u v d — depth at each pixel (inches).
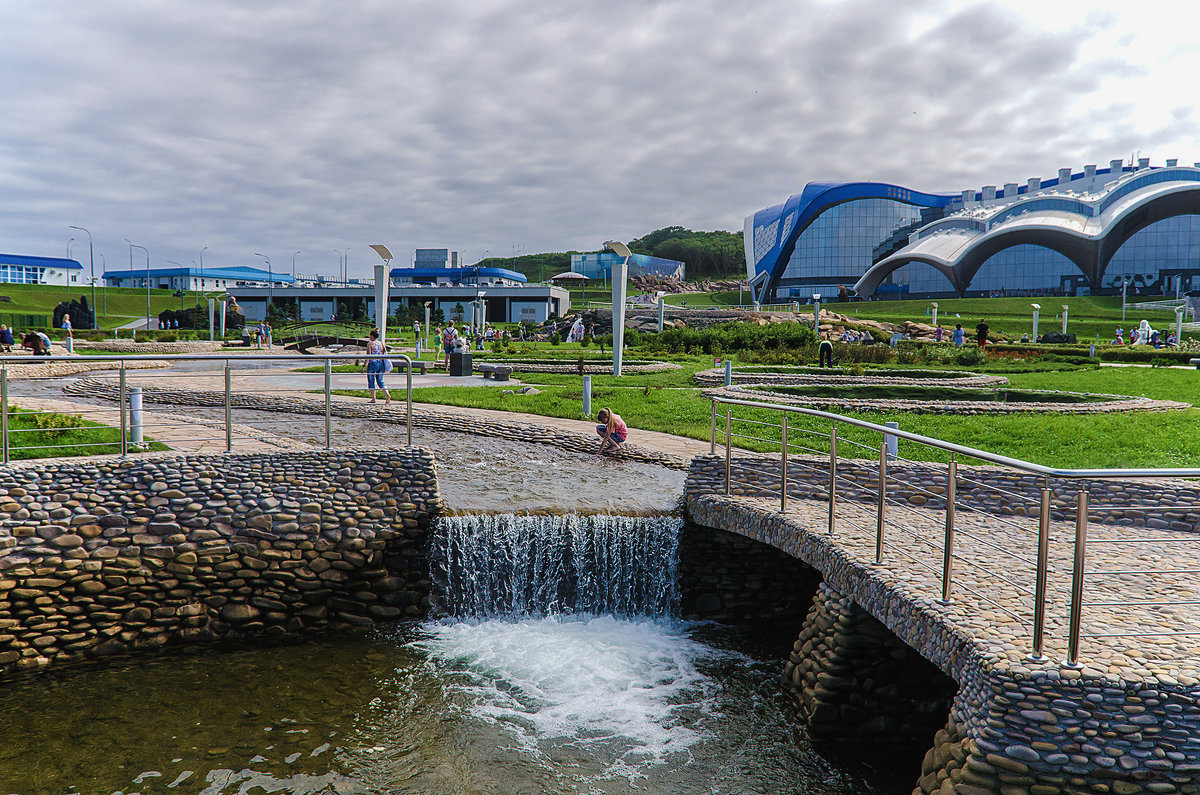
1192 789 172.7
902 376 956.0
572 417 668.7
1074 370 1114.1
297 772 246.7
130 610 346.9
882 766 259.3
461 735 270.5
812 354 1363.2
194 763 251.8
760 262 5374.0
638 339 1818.4
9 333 1261.1
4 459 348.5
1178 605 227.9
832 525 308.2
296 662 332.5
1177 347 1680.6
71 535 339.6
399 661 331.9
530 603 379.6
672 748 264.8
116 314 4426.7
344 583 374.0
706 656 340.2
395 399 761.6
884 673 271.1
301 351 1742.1
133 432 421.4
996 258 4421.8
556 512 387.2
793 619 383.2
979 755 182.1
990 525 325.7
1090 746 175.9
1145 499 325.4
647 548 383.2
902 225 5068.9
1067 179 5000.0
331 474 385.7
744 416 629.6
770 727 279.9
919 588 243.0
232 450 399.9
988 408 601.3
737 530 361.1
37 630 331.0
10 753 257.6
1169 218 4033.0
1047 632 206.8
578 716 285.1
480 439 593.6
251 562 363.3
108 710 288.5
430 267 5615.2
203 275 5880.9
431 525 382.0
